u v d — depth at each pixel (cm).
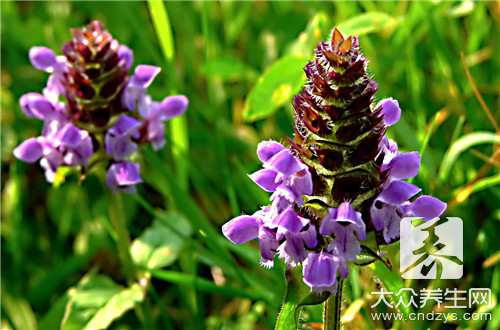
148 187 36
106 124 29
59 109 29
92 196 36
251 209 32
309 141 24
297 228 24
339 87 24
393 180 24
